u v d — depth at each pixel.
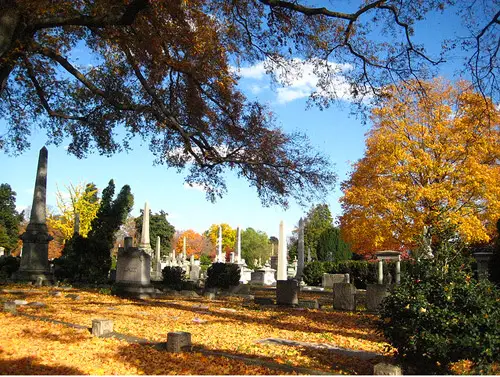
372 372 7.20
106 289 20.16
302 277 35.06
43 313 12.22
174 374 6.75
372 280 32.78
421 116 27.36
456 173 25.95
